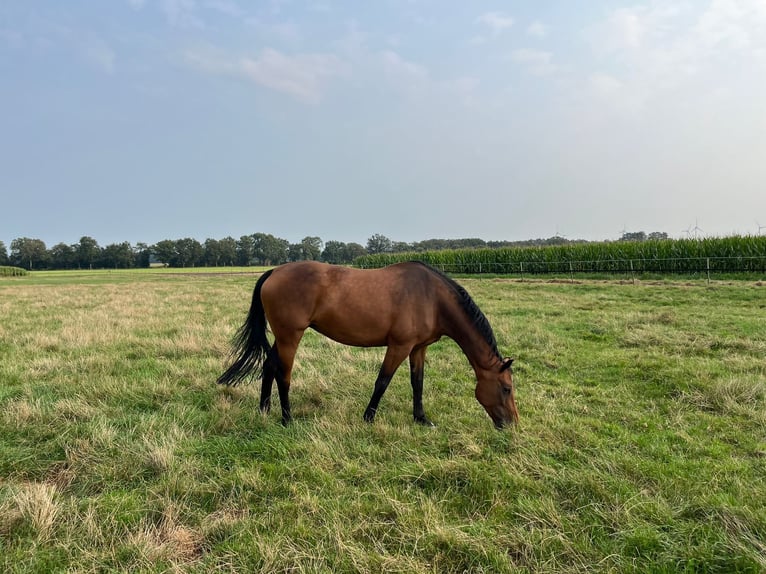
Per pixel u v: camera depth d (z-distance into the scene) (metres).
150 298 16.05
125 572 2.16
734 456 3.49
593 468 3.16
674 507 2.72
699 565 2.25
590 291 15.82
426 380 5.67
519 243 41.53
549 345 7.33
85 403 4.43
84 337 7.84
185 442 3.61
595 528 2.52
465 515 2.70
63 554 2.30
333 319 4.21
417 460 3.30
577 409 4.58
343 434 3.80
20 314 11.54
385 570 2.16
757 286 14.63
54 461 3.30
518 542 2.38
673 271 20.81
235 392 5.02
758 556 2.22
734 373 5.54
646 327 8.38
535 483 2.96
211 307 13.12
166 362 6.20
